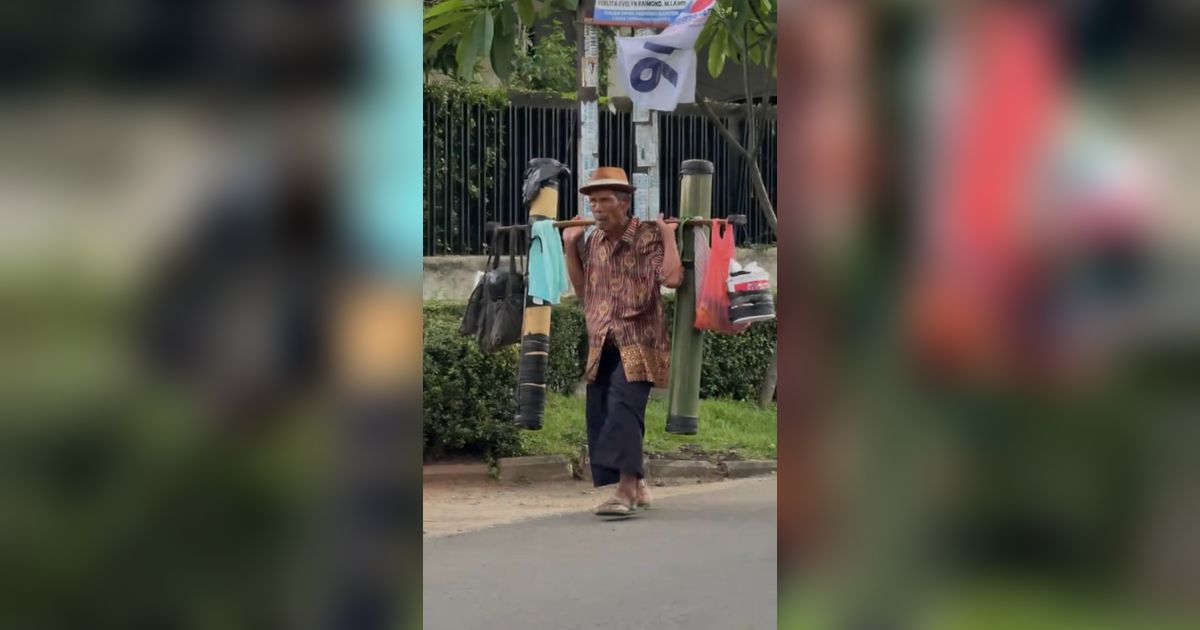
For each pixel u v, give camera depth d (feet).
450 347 34.12
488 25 17.21
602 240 27.35
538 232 27.30
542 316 28.22
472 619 17.10
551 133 47.65
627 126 48.44
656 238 26.94
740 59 24.68
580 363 42.65
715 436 38.73
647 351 27.12
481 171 46.39
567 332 42.01
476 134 46.26
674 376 27.76
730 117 49.19
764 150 42.91
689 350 27.66
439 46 18.07
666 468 34.50
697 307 26.71
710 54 25.53
